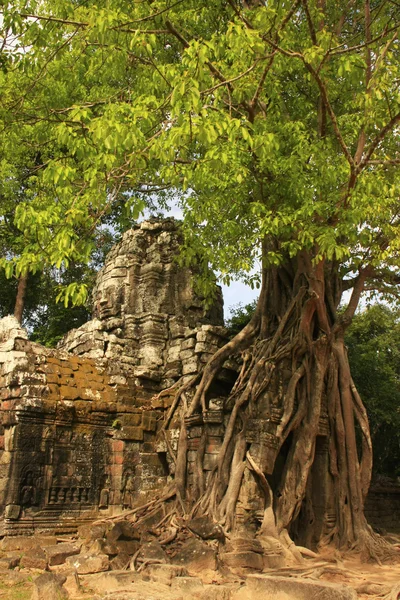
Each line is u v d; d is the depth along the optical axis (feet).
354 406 48.83
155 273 60.85
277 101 43.47
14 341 47.19
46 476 45.09
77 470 47.24
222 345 55.62
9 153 44.04
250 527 40.63
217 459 43.52
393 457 87.04
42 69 37.11
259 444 42.47
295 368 46.42
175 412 51.70
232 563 34.99
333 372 48.32
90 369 51.65
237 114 43.50
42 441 45.50
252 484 41.57
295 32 41.22
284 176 40.11
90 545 37.04
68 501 46.03
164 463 51.88
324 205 37.91
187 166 37.35
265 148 34.32
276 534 40.37
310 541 44.91
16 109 38.19
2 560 34.19
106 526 41.73
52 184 39.68
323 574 35.47
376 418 74.43
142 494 49.39
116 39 34.99
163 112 35.09
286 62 39.37
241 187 40.86
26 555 35.70
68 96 43.27
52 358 49.21
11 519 42.09
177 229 64.08
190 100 28.99
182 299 60.75
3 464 44.09
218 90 34.42
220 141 36.63
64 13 35.27
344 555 42.50
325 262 50.78
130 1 35.42
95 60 39.40
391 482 70.59
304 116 47.09
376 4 50.93
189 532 38.55
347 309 49.52
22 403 44.60
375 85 34.42
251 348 49.57
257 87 37.83
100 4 35.88
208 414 46.16
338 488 46.24
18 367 46.09
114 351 55.21
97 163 31.68
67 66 41.91
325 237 36.32
